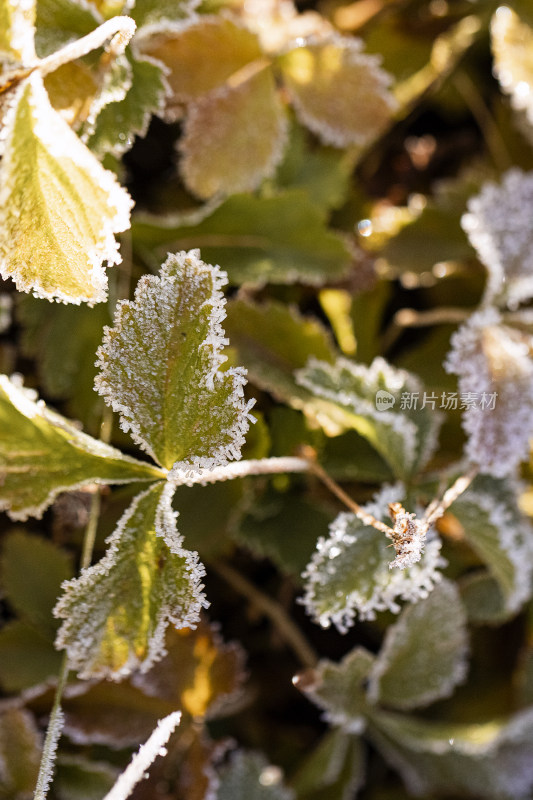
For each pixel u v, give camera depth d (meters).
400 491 0.37
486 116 0.50
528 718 0.43
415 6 0.48
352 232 0.47
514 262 0.42
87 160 0.32
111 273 0.40
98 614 0.33
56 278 0.33
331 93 0.42
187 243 0.41
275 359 0.41
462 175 0.48
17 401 0.32
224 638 0.45
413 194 0.51
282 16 0.43
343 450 0.41
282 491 0.42
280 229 0.41
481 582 0.42
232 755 0.43
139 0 0.36
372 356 0.44
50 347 0.41
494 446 0.38
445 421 0.43
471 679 0.46
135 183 0.46
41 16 0.35
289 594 0.45
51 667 0.41
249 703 0.45
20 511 0.33
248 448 0.40
